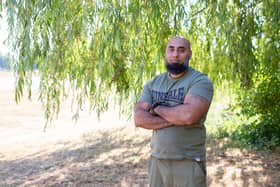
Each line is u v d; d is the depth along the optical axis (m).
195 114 2.04
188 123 2.06
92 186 4.16
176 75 2.20
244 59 3.48
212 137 6.15
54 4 2.95
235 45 3.45
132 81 3.31
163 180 2.25
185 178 2.15
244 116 5.90
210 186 3.87
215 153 5.21
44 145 6.90
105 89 3.37
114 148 6.16
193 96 2.08
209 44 3.93
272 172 4.20
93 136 7.42
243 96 5.31
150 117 2.22
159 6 3.09
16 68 3.06
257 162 4.64
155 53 3.44
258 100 5.20
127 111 3.57
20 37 2.92
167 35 3.22
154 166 2.30
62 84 3.46
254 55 3.76
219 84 4.28
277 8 3.47
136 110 2.31
